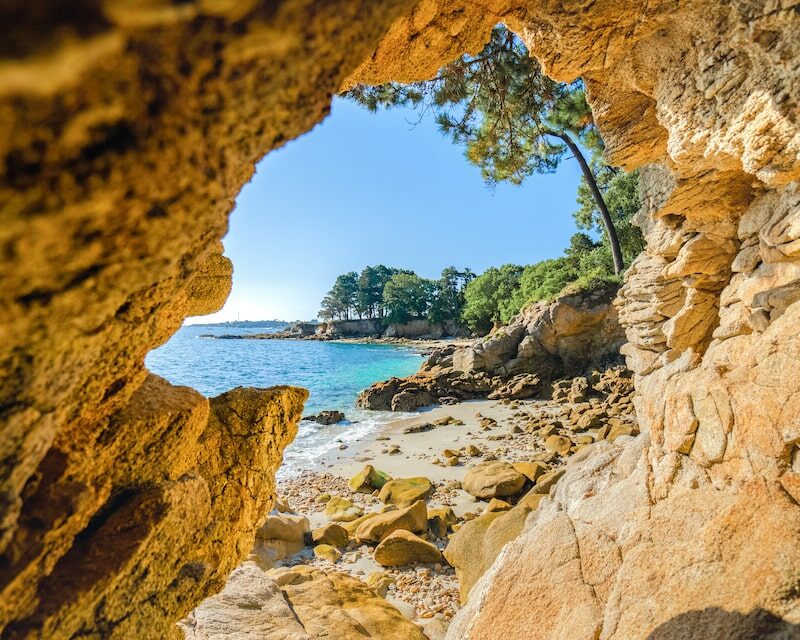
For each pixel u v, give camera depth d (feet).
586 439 44.27
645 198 27.14
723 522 12.11
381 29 5.47
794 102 11.54
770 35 11.55
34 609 5.00
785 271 19.84
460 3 13.24
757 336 15.44
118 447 6.27
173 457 7.16
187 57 3.18
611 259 92.32
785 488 11.70
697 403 15.21
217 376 121.70
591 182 68.90
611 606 12.51
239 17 3.15
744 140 13.53
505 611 14.80
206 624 14.94
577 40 14.29
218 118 3.85
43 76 2.39
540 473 34.60
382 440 52.54
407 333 268.82
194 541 7.61
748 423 13.35
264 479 9.79
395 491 34.22
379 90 34.06
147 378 7.83
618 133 20.26
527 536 17.20
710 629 10.31
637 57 15.84
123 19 2.50
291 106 4.75
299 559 25.67
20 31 2.28
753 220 21.98
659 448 16.92
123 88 2.93
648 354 32.89
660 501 14.90
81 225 3.33
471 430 53.88
